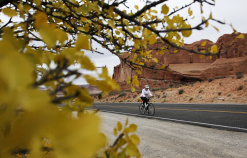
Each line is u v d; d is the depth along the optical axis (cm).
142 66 117
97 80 25
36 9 69
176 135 576
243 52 4438
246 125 618
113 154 34
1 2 62
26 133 14
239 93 1770
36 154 14
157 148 472
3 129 14
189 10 71
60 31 24
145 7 74
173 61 5391
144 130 666
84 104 32
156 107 1474
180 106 1417
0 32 41
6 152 14
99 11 79
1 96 12
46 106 15
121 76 5972
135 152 37
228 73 4356
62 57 25
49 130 14
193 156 410
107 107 1834
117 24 99
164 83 4756
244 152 411
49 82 25
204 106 1287
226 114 862
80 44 26
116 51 117
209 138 520
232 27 63
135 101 2695
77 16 86
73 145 14
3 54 12
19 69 12
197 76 4659
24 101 13
